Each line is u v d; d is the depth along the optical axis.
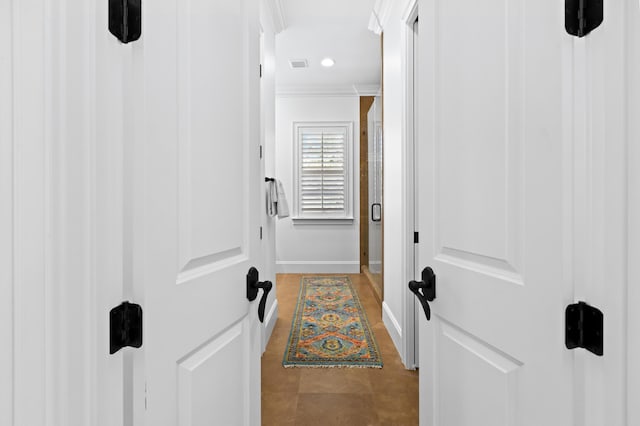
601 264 0.61
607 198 0.60
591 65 0.62
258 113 1.20
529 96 0.73
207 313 0.87
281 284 4.71
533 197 0.73
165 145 0.74
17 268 0.53
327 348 2.67
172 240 0.75
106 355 0.62
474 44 0.89
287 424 1.77
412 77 2.33
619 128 0.58
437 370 1.08
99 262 0.61
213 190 0.91
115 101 0.64
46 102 0.53
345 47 3.81
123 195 0.66
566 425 0.66
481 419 0.88
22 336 0.53
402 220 2.40
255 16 1.18
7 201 0.53
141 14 0.67
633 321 0.56
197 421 0.83
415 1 2.08
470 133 0.91
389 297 2.98
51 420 0.54
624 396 0.57
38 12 0.53
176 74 0.77
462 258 0.96
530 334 0.73
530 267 0.73
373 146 4.49
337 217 5.37
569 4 0.65
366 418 1.81
